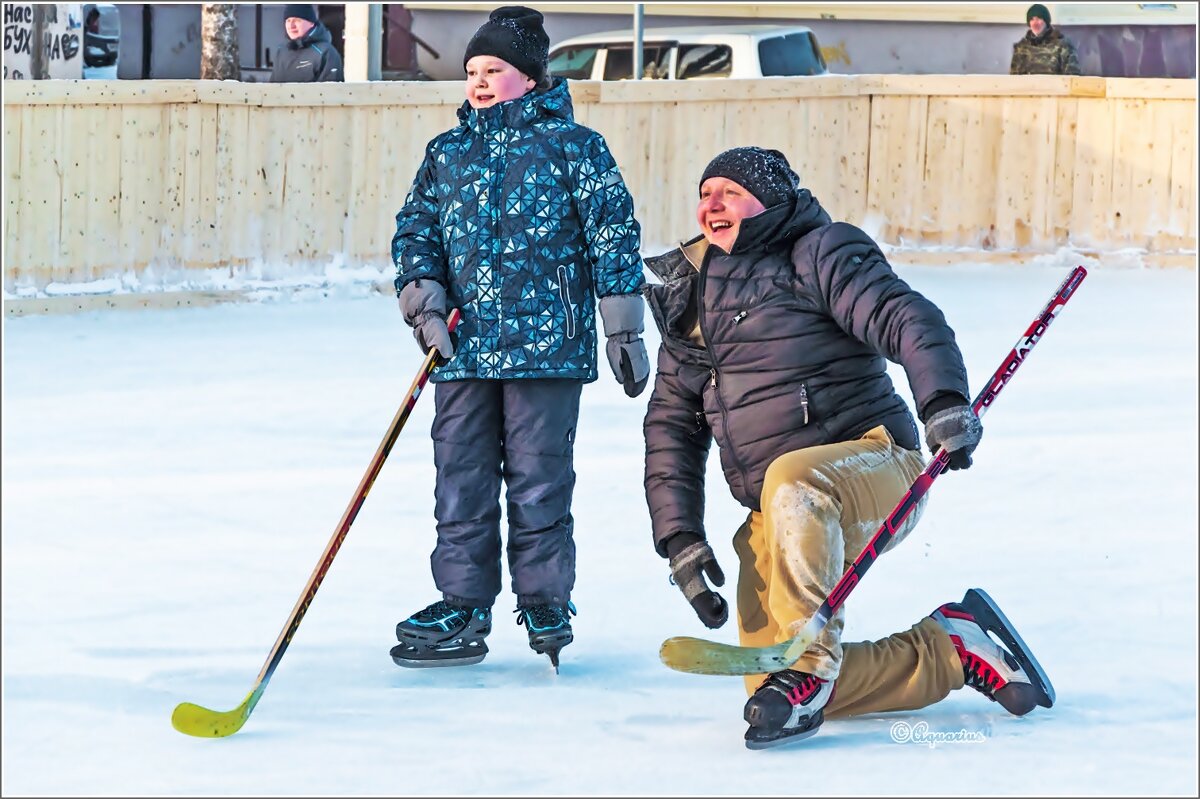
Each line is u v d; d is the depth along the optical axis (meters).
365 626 9.20
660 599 9.68
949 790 6.46
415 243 8.80
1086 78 24.11
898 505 6.96
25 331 20.19
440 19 32.59
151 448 14.18
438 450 8.75
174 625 9.16
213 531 11.42
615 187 8.63
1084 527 11.23
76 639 8.86
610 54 28.58
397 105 22.75
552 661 8.33
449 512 8.66
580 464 13.34
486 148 8.66
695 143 23.77
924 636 7.46
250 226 22.36
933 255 24.33
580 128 8.70
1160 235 24.39
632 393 8.64
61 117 21.17
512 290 8.55
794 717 7.06
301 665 8.45
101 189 21.50
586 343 8.67
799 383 7.41
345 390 16.73
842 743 7.14
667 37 28.50
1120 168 24.30
